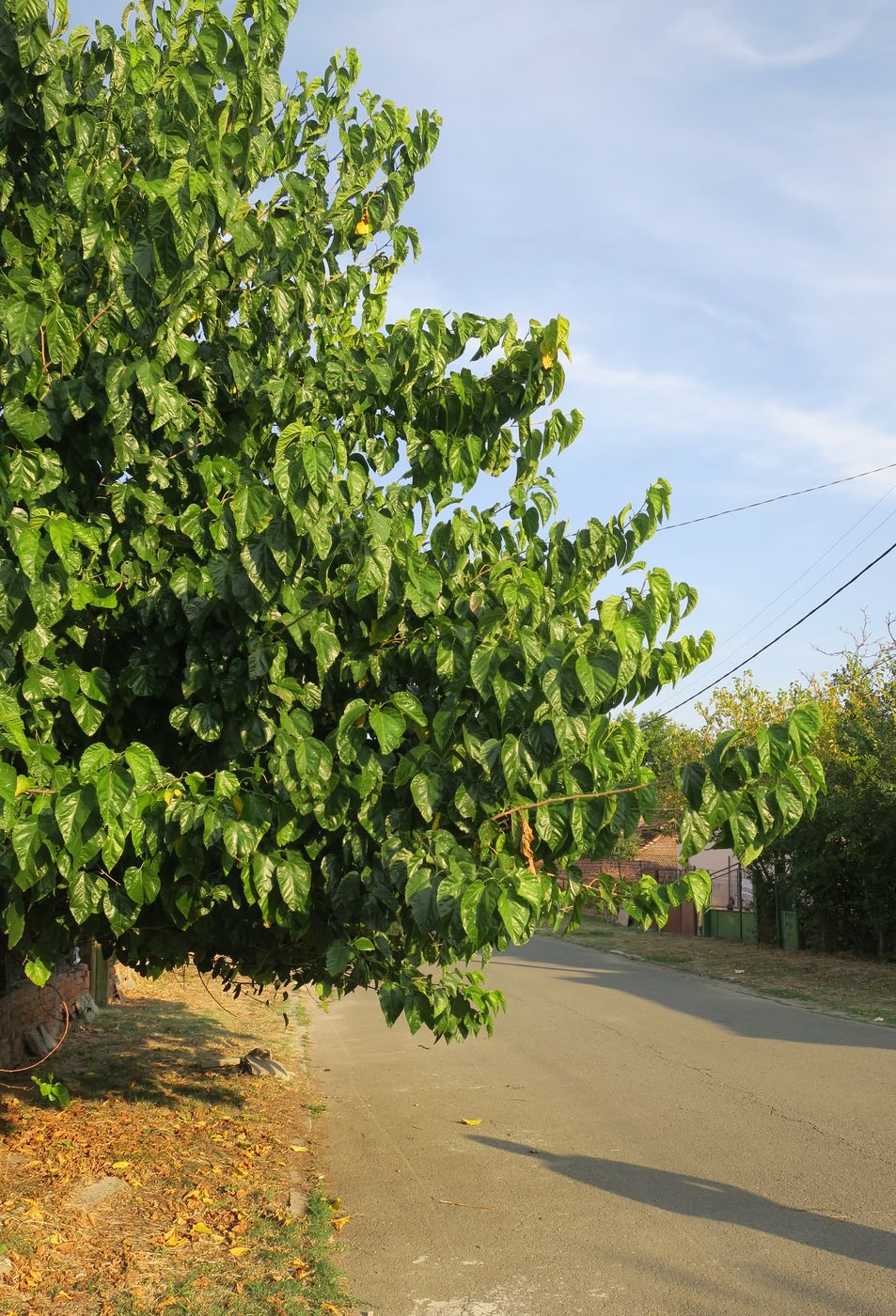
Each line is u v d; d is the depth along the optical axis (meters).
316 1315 4.98
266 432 5.45
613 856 5.11
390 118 6.14
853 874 22.00
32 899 4.62
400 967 5.56
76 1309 4.93
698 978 20.42
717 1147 8.09
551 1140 8.35
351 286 5.98
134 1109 8.81
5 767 3.84
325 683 4.88
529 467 5.61
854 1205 6.67
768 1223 6.36
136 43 5.23
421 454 5.34
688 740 30.41
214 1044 12.20
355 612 4.59
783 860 24.97
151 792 4.13
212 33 4.71
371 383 5.33
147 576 4.86
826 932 23.42
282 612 4.56
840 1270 5.62
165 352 4.30
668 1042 12.94
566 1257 5.83
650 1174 7.39
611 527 5.34
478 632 4.45
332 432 4.29
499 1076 10.95
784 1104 9.52
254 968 6.43
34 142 4.80
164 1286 5.23
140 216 4.87
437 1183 7.22
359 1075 11.05
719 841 4.40
